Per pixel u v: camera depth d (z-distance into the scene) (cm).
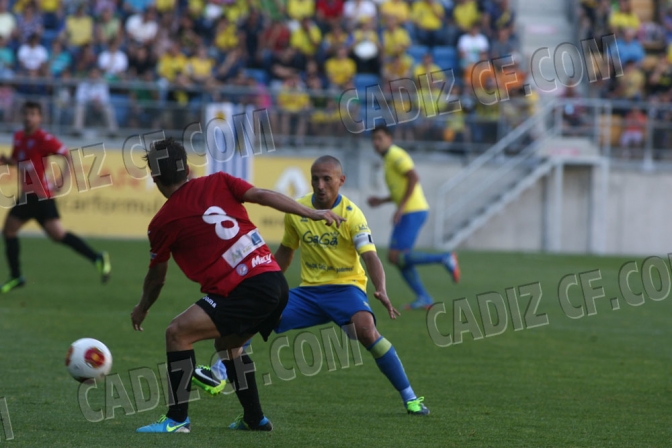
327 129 6581
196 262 1708
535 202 6956
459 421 1927
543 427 1883
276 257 2141
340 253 2055
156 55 6988
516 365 2639
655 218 7075
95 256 3962
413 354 2784
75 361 1778
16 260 3834
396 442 1720
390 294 4228
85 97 6438
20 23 7294
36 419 1861
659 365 2688
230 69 6956
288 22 7662
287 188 6481
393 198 3819
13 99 6369
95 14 7438
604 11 7806
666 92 7325
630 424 1928
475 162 6825
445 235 6850
